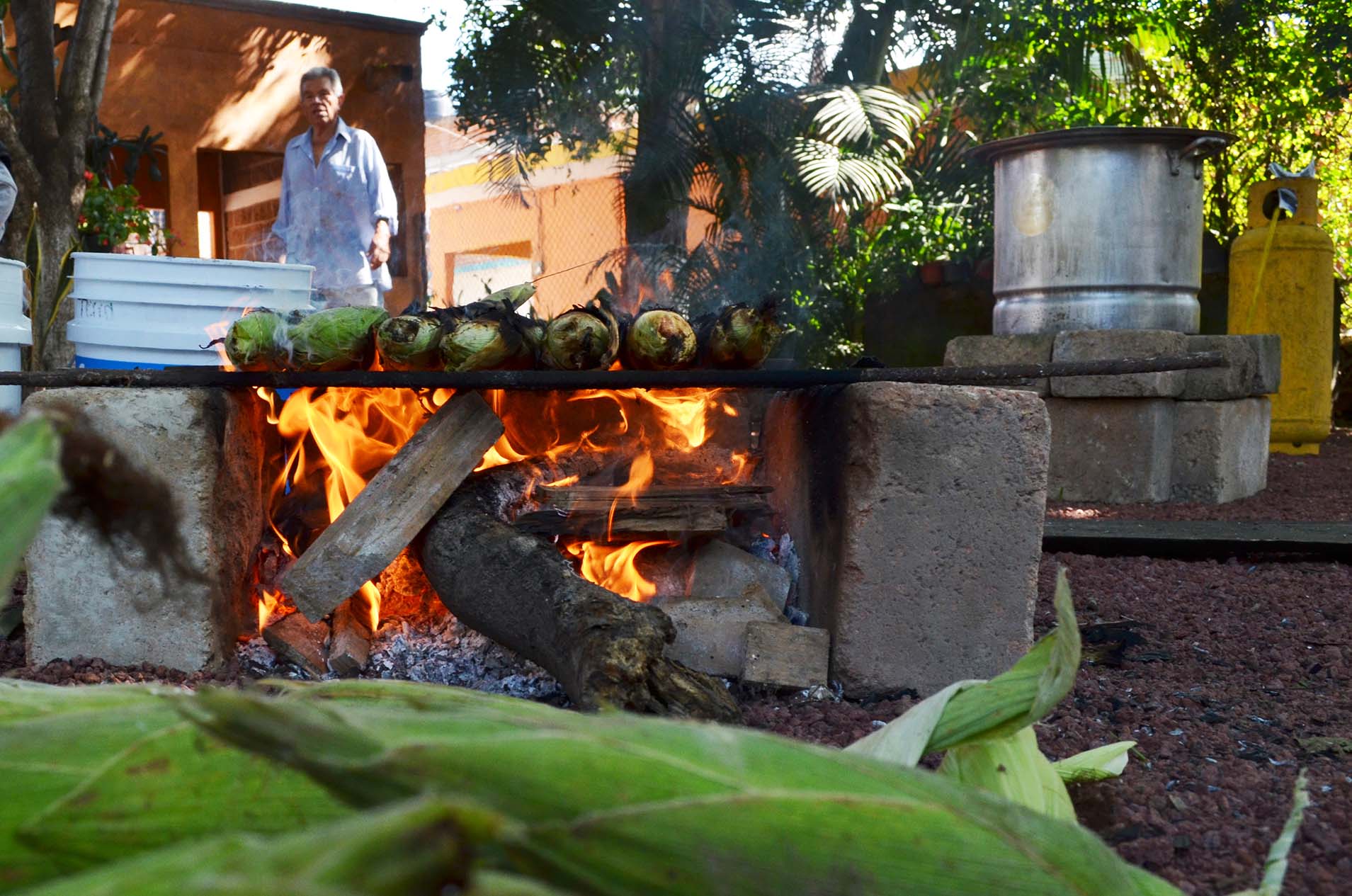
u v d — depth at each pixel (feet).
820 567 9.13
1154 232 19.36
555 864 2.35
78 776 2.72
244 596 9.41
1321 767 7.18
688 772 2.59
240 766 2.78
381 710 3.14
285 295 10.08
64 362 17.22
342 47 34.63
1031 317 19.99
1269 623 11.46
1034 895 2.79
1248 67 33.63
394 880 1.70
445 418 8.88
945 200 32.45
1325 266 25.95
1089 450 19.42
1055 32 31.63
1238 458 20.02
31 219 18.57
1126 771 6.93
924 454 8.34
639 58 29.53
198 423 8.30
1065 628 4.53
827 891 2.53
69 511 2.57
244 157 34.40
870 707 8.25
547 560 7.91
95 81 19.66
